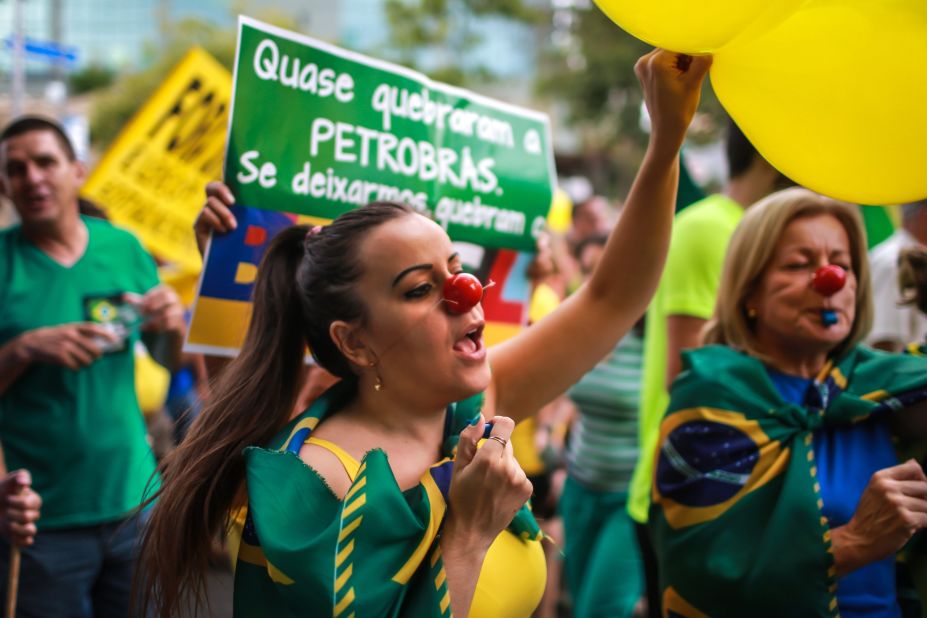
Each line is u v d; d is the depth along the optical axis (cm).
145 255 358
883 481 210
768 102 181
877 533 209
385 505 160
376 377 178
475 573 164
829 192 188
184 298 428
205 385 223
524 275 291
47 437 317
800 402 237
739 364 239
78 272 338
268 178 249
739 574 221
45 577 312
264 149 249
